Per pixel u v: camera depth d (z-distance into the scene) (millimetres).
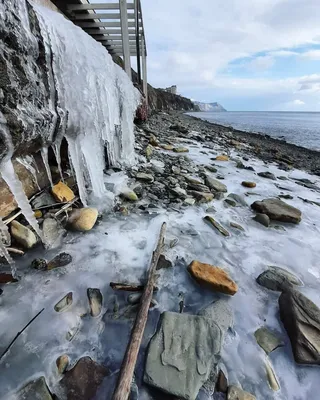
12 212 1978
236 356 1443
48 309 1556
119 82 3707
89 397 1182
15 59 1473
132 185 3342
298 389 1338
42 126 1793
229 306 1744
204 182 3988
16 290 1662
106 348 1406
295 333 1534
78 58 2215
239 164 5477
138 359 1350
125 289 1752
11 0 1406
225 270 2090
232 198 3555
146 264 2033
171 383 1230
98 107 2740
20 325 1449
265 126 26328
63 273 1848
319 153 10656
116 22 6797
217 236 2574
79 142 2455
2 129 1409
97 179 2852
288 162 7441
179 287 1870
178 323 1508
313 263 2332
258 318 1698
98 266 1959
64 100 2049
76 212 2408
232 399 1222
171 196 3309
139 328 1426
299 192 4309
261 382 1342
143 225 2600
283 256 2383
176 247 2289
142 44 9492
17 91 1495
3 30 1360
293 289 1859
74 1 5641
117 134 3887
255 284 1988
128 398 1179
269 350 1493
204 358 1357
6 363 1266
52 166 2584
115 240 2295
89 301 1630
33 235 2012
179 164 4773
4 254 1693
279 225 2990
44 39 1727
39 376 1230
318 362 1426
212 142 8672
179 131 9711
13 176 1664
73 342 1414
